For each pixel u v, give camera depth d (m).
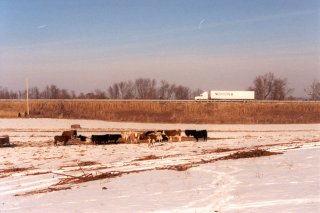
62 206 17.19
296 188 17.28
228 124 86.00
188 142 48.09
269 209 14.07
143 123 87.00
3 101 106.31
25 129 69.94
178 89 154.00
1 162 34.19
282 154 30.30
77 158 35.72
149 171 25.62
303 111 97.44
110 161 33.66
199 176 22.53
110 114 96.50
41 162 33.69
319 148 34.28
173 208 15.66
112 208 16.25
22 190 22.25
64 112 98.25
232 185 19.33
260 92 142.12
